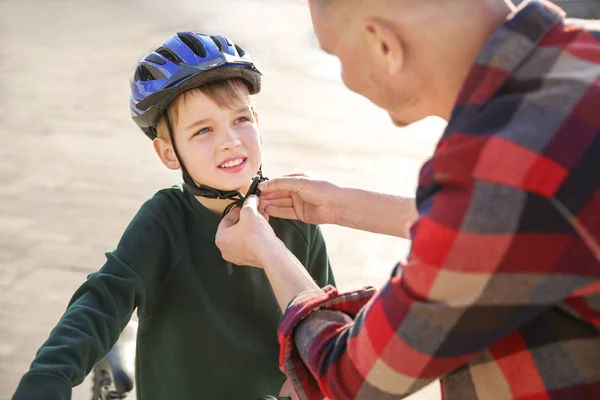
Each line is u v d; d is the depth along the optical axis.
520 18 1.17
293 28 8.85
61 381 1.58
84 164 5.27
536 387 1.22
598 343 1.19
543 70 1.14
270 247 1.63
